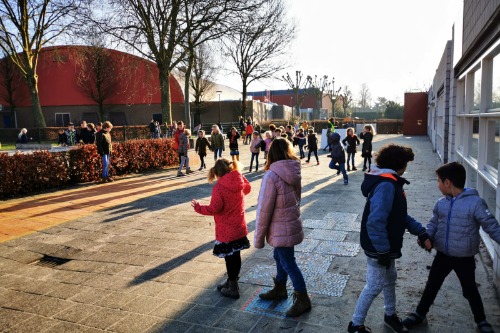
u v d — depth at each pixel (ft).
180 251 17.88
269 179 11.28
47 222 23.40
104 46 67.10
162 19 66.95
